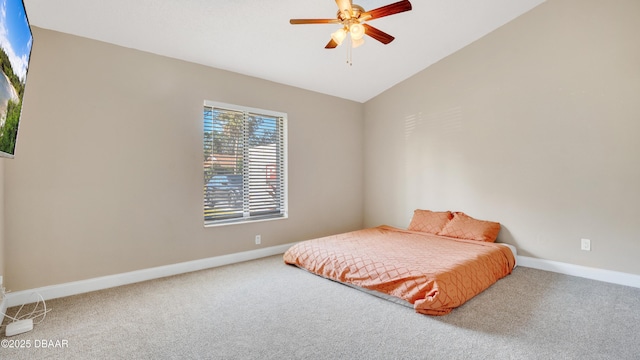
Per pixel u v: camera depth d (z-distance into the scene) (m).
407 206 4.56
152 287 2.84
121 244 2.92
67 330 2.05
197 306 2.43
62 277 2.63
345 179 4.89
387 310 2.35
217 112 3.57
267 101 3.97
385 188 4.85
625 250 2.83
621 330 1.99
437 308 2.23
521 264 3.45
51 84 2.57
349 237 3.81
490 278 2.80
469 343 1.86
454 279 2.41
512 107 3.50
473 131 3.83
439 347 1.82
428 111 4.28
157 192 3.12
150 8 2.51
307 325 2.12
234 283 2.95
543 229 3.30
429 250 3.12
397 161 4.67
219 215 3.60
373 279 2.62
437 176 4.20
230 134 3.68
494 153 3.65
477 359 1.70
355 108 5.05
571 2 3.09
